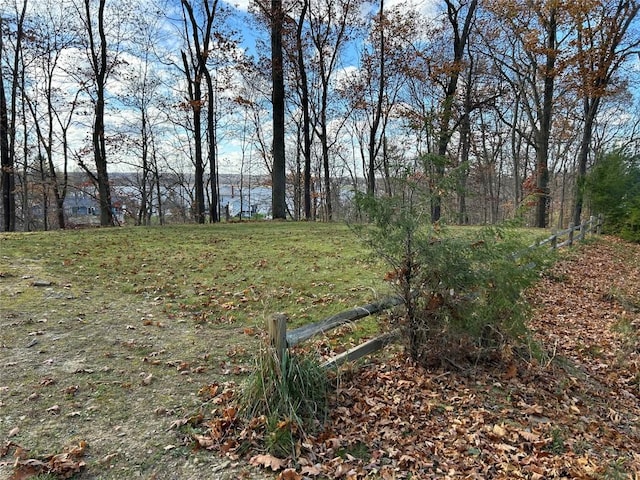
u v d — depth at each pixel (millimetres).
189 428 3461
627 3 18984
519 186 32625
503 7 20641
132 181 27766
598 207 17359
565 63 19797
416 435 3574
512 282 4387
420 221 4312
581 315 7234
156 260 8680
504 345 4660
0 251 8547
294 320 5852
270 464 3064
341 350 4953
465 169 4430
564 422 3982
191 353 4793
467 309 4336
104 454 3127
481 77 26484
